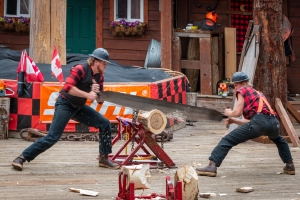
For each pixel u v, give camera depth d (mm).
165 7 20469
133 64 23422
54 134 10969
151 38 23359
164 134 14992
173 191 7758
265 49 15438
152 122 10961
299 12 23141
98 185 9969
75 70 10539
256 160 12703
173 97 16875
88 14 23594
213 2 22875
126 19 23406
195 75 21984
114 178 10562
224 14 22938
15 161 11000
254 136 10820
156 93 15852
